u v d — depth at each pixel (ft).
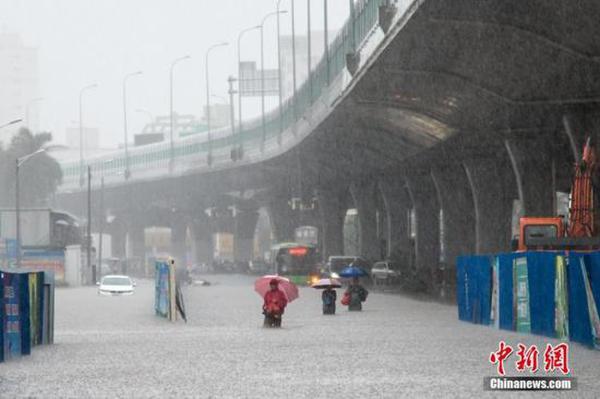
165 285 277.03
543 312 185.57
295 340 184.14
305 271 565.53
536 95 326.65
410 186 588.91
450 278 510.58
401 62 308.81
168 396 105.91
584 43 258.16
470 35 264.31
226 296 424.05
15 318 156.97
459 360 141.79
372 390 108.58
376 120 454.81
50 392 110.83
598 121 317.22
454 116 385.91
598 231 271.49
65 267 600.80
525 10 239.09
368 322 239.91
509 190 445.37
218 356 153.17
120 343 184.34
